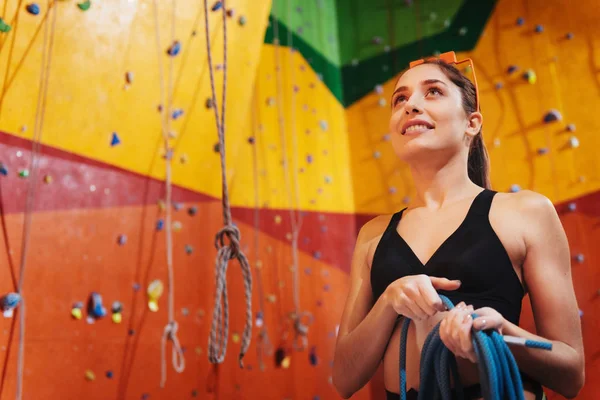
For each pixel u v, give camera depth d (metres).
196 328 2.39
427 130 1.37
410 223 1.37
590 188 2.80
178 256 2.36
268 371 2.67
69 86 1.97
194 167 2.46
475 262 1.21
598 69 2.89
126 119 2.16
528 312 2.71
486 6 3.22
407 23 3.43
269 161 2.97
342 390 1.37
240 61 2.53
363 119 3.43
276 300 2.80
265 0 2.57
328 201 3.22
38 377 1.82
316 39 3.45
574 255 2.75
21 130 1.86
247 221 2.78
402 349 1.17
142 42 2.16
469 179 1.45
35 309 1.85
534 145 2.95
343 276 3.16
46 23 1.88
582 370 1.18
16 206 1.83
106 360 2.03
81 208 2.02
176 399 2.25
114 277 2.10
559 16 3.03
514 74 3.07
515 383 1.02
